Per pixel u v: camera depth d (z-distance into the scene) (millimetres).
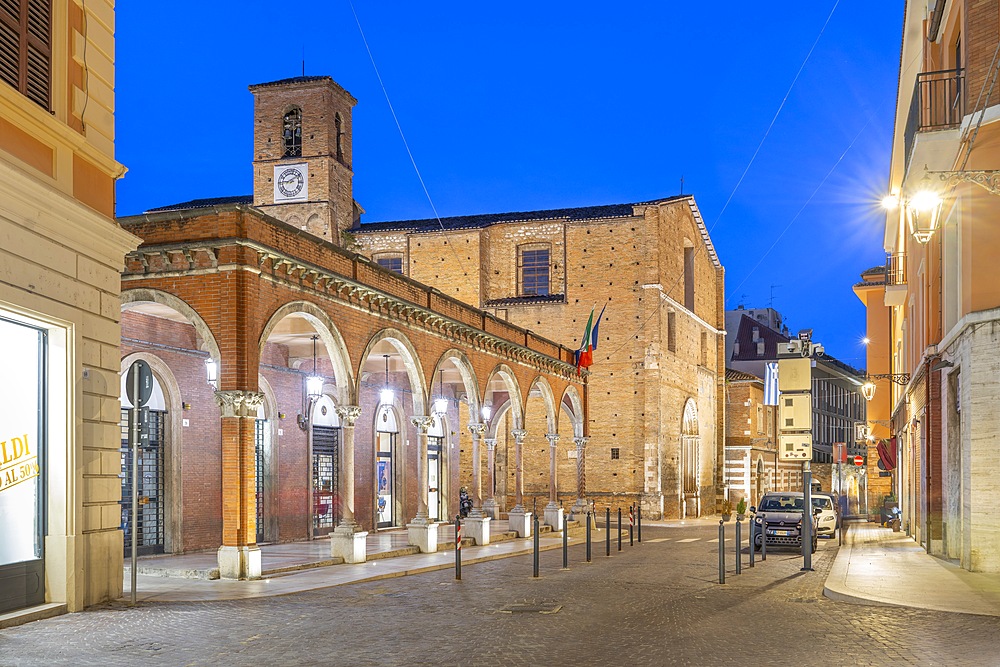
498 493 45781
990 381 17094
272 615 12531
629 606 13625
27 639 10523
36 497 12430
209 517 22125
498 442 46031
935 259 22250
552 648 10039
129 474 20094
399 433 31500
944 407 20375
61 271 12484
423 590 15781
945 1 19438
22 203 11492
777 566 20766
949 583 15914
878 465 45250
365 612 12906
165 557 20062
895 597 14133
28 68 12156
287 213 43094
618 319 46219
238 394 16594
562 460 46312
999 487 17172
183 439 21375
